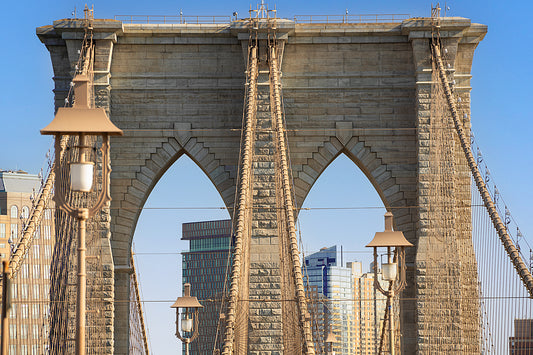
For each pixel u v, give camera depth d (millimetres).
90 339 75875
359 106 81438
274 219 75938
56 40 80312
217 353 62281
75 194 77062
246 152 70000
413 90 81375
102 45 80188
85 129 27422
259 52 80188
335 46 81500
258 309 73188
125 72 81312
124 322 78562
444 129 78188
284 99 81312
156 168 81000
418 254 77625
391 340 47031
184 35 81375
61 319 75312
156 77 81312
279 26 80000
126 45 81500
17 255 49219
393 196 80688
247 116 73812
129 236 80312
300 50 81438
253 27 79625
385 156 81000
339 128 81062
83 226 27594
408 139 81125
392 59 81500
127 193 80562
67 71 80500
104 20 79750
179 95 81500
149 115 81375
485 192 62344
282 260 66750
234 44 81438
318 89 81375
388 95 81438
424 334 76188
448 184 77938
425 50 80250
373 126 81312
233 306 48719
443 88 75812
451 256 77125
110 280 77062
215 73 81438
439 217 77875
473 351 75875
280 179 70125
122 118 81188
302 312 47219
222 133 81000
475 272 77562
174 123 81188
